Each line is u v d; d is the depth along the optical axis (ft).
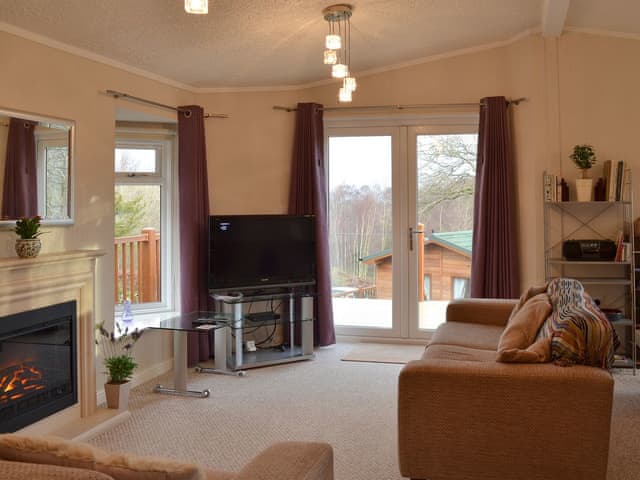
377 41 14.69
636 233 14.78
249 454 9.76
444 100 16.80
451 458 7.98
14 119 10.53
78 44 12.03
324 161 17.89
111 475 4.00
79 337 11.29
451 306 13.43
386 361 15.71
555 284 11.29
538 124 15.42
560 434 7.60
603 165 15.29
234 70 15.58
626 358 14.99
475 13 13.57
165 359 15.35
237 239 15.96
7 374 9.63
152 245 16.65
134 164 16.48
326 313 17.10
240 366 14.98
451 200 17.34
